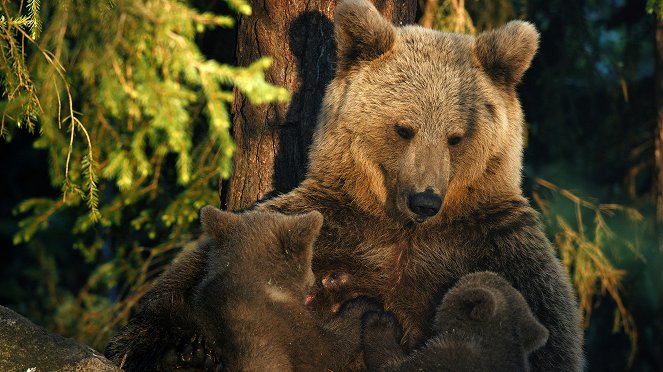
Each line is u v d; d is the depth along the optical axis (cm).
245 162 1181
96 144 1092
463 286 953
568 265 1606
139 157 984
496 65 1081
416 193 1009
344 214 1065
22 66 929
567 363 999
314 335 904
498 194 1062
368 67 1080
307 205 1066
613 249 1692
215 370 883
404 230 1061
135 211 1563
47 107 917
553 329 1001
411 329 1037
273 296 907
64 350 857
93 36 888
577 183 1892
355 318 955
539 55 1761
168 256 1516
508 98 1098
